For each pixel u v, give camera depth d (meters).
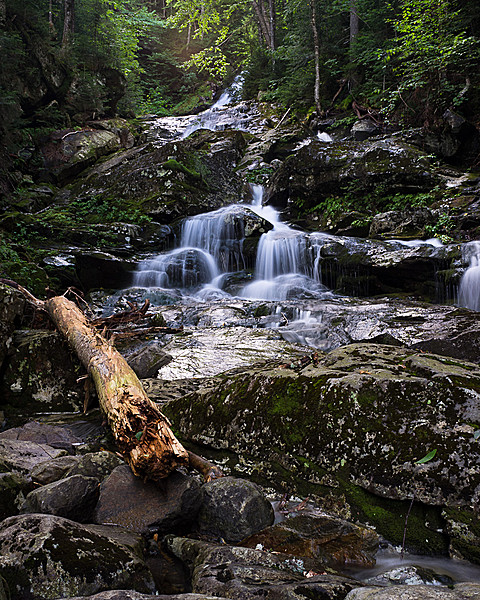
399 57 14.23
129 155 15.20
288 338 6.37
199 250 11.24
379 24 17.48
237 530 1.99
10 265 8.22
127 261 10.20
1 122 12.37
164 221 12.47
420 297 8.73
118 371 2.90
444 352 5.23
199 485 2.11
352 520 2.08
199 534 2.04
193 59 24.03
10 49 13.84
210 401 2.90
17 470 2.40
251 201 14.14
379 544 1.92
